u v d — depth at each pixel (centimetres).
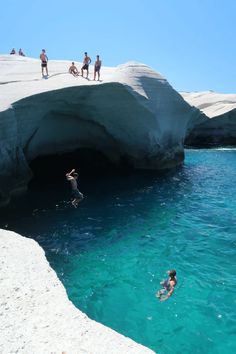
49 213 1638
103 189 2097
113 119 2448
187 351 773
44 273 884
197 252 1247
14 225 1479
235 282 1045
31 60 2756
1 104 1739
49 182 2248
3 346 612
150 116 2523
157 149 2706
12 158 1816
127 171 2667
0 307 725
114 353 618
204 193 2017
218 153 3847
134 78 2475
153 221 1555
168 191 2059
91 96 2191
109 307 921
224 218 1593
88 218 1584
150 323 859
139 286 1024
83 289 1007
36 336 646
